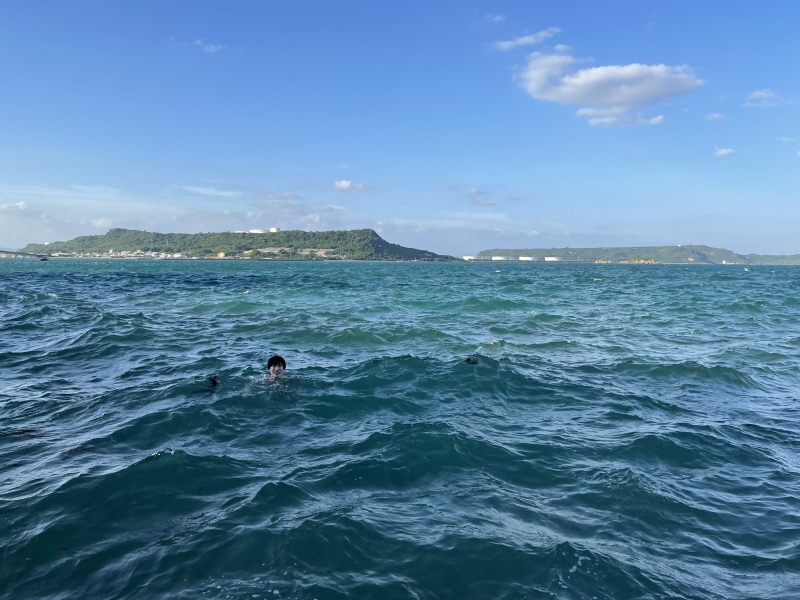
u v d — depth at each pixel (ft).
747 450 24.67
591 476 21.27
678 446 24.80
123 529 16.55
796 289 152.76
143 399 30.50
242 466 21.44
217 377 35.53
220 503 18.29
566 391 34.32
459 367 38.65
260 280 167.22
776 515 18.57
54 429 25.57
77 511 17.53
